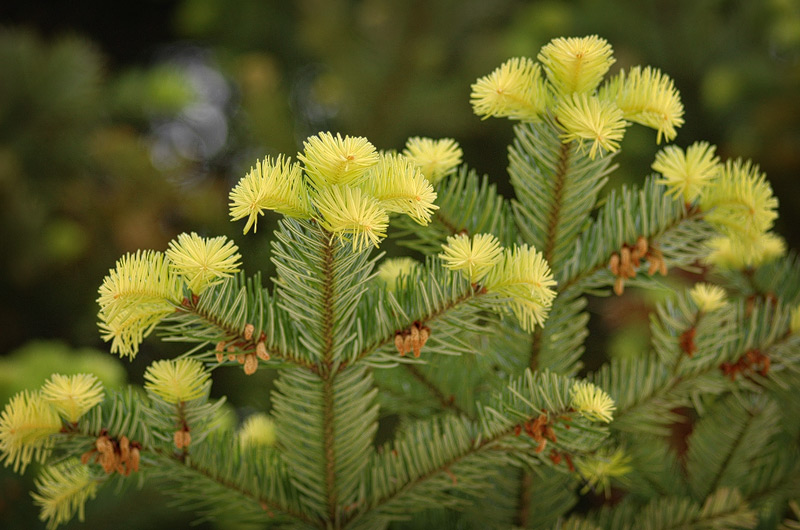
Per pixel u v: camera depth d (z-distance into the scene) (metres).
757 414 1.33
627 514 1.33
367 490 1.26
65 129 3.02
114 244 2.89
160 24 4.54
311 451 1.24
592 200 1.25
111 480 1.25
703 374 1.29
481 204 1.27
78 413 1.20
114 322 1.17
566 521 1.32
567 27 3.44
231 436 1.25
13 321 2.85
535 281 1.18
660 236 1.25
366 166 1.14
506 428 1.23
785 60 3.22
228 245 1.16
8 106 2.96
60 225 2.86
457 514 1.33
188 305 1.17
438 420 1.31
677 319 1.29
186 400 1.21
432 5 3.28
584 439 1.22
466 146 3.67
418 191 1.15
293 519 1.27
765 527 1.34
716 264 1.37
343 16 3.42
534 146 1.24
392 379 1.31
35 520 1.48
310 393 1.22
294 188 1.14
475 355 1.32
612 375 1.30
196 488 1.25
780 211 2.61
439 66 3.62
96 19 4.45
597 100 1.19
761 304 1.35
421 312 1.21
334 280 1.18
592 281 1.27
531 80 1.21
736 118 3.05
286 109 3.20
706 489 1.35
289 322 1.21
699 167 1.22
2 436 1.19
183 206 2.96
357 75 3.38
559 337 1.28
